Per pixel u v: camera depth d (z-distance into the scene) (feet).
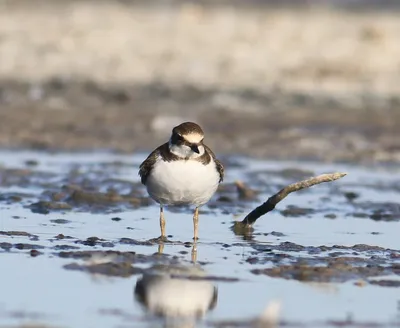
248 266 32.19
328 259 33.37
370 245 35.99
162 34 101.91
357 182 52.65
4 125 70.28
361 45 97.91
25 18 110.32
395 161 60.44
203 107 78.23
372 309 27.25
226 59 92.38
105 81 84.99
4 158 58.90
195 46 96.73
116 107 78.02
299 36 101.71
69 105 78.38
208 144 64.59
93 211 42.70
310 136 67.97
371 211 44.24
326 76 88.17
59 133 68.33
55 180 50.88
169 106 78.33
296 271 31.24
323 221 41.63
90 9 120.98
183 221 40.88
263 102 80.02
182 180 34.68
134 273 30.89
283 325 25.68
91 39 98.32
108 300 27.76
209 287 29.32
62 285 29.25
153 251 34.45
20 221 39.88
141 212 42.80
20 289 28.73
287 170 55.42
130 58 92.27
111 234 37.58
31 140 65.57
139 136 68.18
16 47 94.43
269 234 38.42
